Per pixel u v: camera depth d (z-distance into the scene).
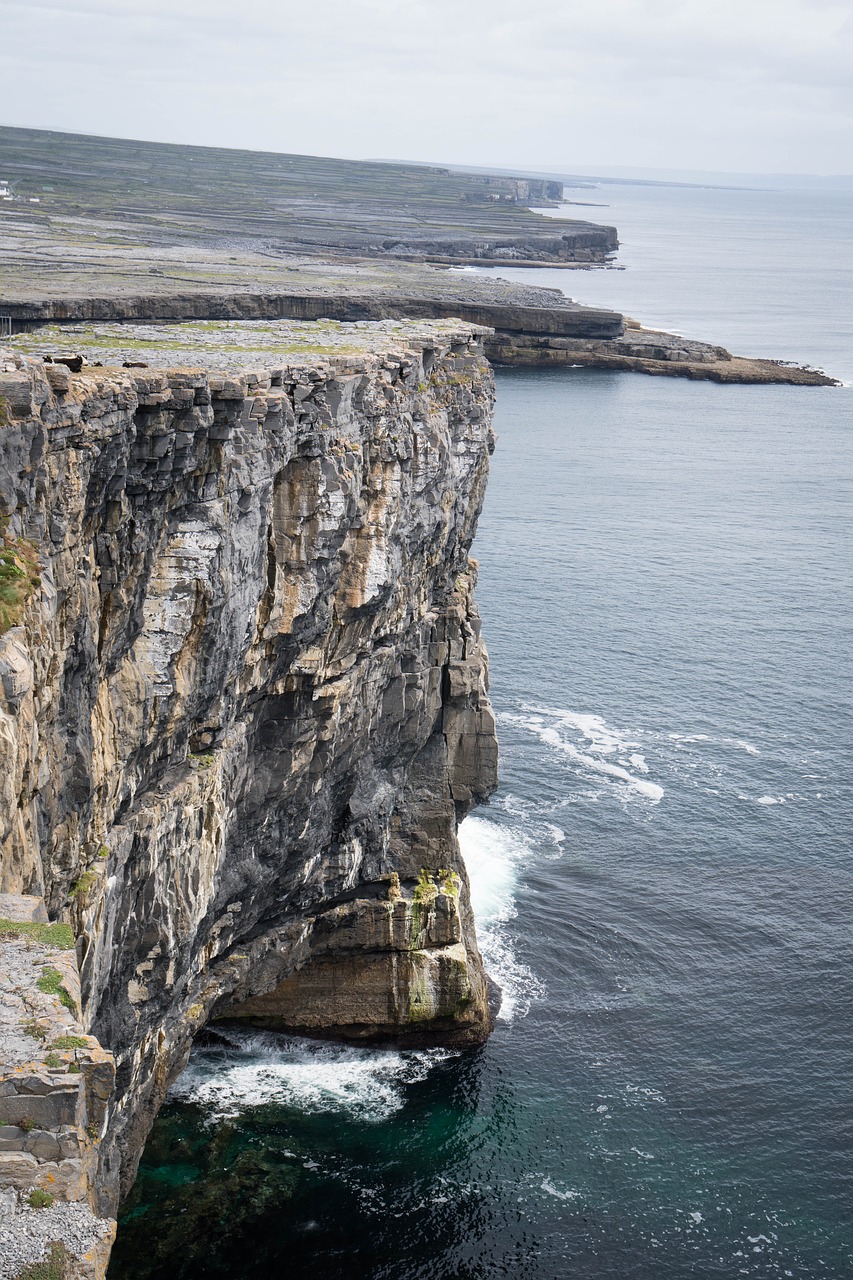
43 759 32.94
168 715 42.62
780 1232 54.38
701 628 121.44
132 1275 49.94
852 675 111.31
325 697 52.75
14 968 26.75
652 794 90.00
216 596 42.47
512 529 152.50
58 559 34.16
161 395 38.19
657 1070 63.56
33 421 31.83
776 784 91.94
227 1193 54.25
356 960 63.19
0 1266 22.12
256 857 53.88
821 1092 62.31
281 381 45.34
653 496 172.75
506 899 77.00
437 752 65.06
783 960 72.25
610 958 72.12
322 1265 51.34
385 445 53.19
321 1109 59.91
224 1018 63.56
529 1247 53.03
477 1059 63.81
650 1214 54.97
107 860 39.72
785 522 161.88
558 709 103.00
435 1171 56.53
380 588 53.88
